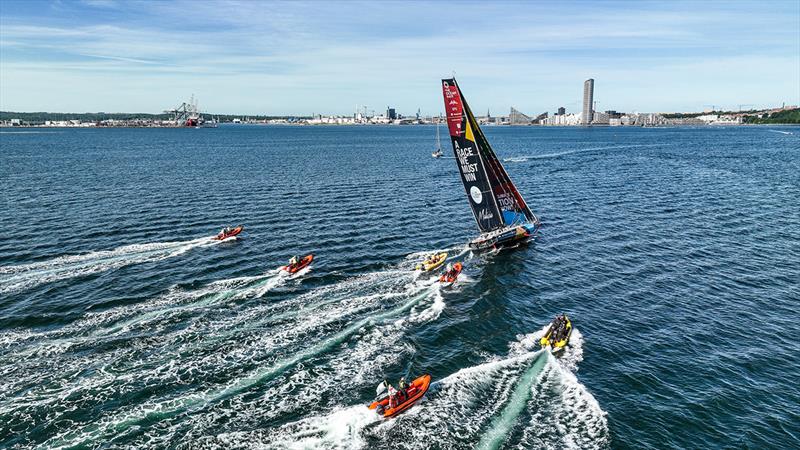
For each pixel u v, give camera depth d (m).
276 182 111.81
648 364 35.94
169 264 55.88
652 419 30.05
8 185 103.38
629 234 68.19
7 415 29.47
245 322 41.47
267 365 35.16
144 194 95.38
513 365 35.91
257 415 30.09
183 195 94.88
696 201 89.75
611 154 185.25
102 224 72.31
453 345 38.81
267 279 51.28
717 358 36.72
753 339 39.38
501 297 47.84
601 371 35.12
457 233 69.12
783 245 62.03
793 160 154.12
